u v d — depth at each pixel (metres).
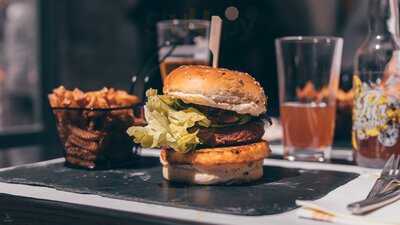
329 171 1.09
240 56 2.24
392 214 0.74
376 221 0.71
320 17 2.28
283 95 1.26
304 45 1.24
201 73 0.96
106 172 1.10
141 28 2.61
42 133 2.54
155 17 1.82
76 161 1.13
